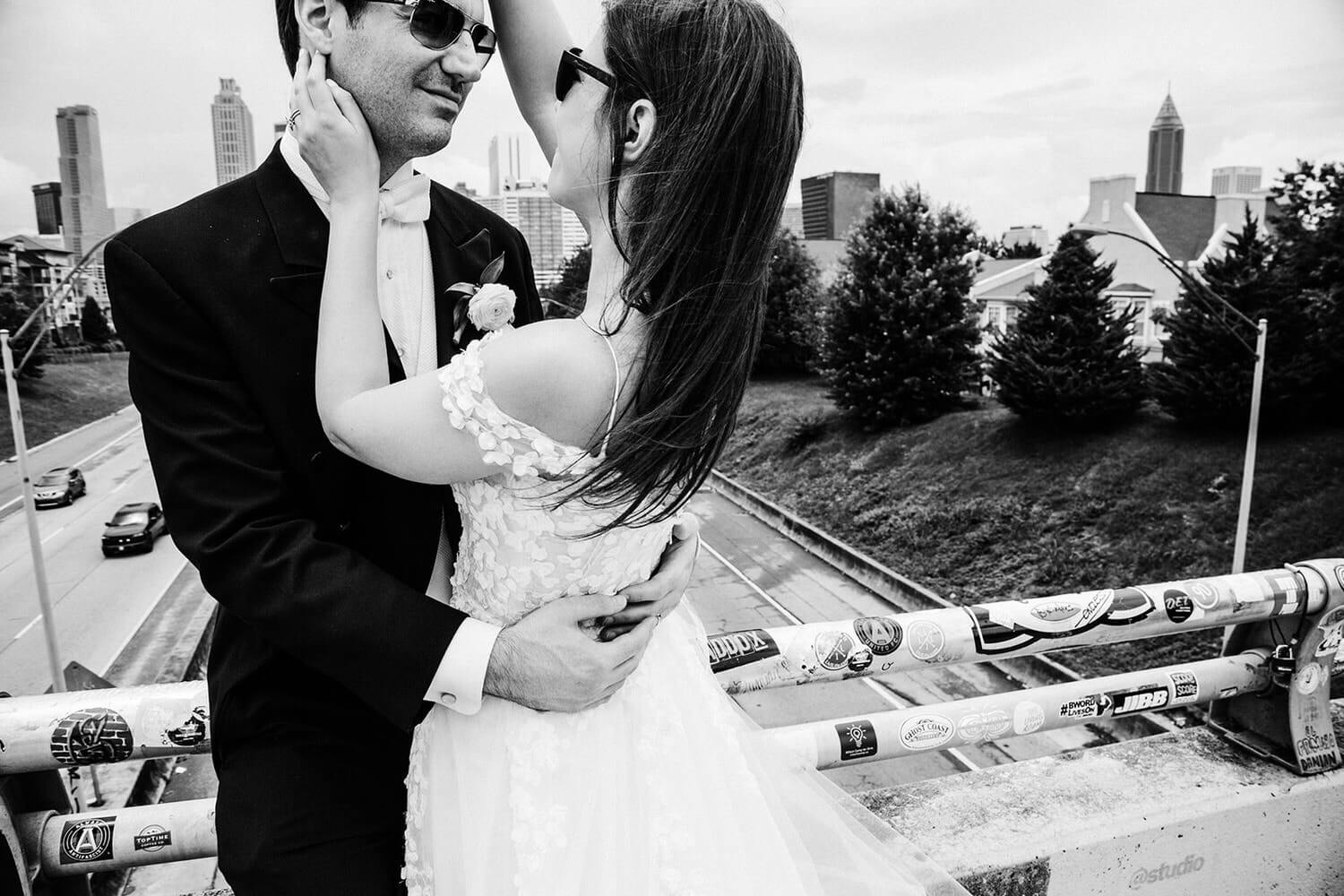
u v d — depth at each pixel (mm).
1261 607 1767
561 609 951
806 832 1211
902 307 31438
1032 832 1602
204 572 930
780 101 883
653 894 958
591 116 924
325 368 910
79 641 23828
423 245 1227
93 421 50812
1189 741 1943
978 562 24484
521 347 857
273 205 1041
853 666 1499
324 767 1038
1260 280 24203
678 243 862
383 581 942
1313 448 22547
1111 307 26625
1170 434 25062
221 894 1312
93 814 1302
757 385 42531
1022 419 28516
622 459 878
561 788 952
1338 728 2027
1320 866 1812
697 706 1121
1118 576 21984
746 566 27984
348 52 1039
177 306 963
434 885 981
